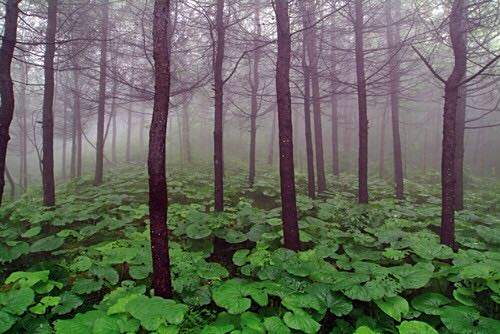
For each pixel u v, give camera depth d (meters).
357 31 9.96
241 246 7.70
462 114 11.35
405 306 4.45
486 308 4.81
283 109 6.57
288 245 6.62
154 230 4.66
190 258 6.17
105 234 8.33
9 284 5.20
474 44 11.99
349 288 4.65
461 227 8.38
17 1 6.95
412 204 12.48
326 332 4.66
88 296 5.50
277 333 4.01
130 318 4.19
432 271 5.44
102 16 13.38
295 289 4.93
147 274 5.66
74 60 12.18
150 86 11.05
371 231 7.71
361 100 9.99
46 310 4.75
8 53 6.88
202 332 4.05
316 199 12.01
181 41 11.30
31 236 7.69
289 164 6.63
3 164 6.96
